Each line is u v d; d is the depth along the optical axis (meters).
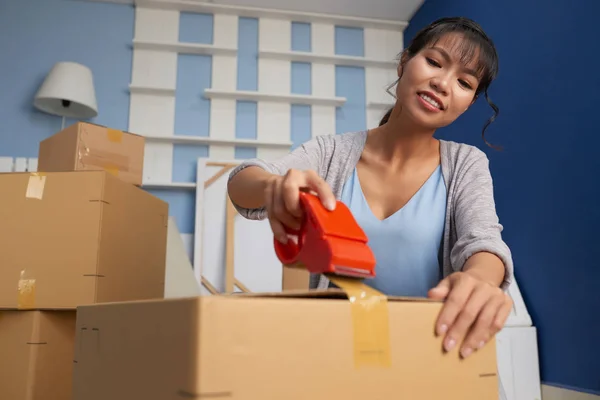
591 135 1.82
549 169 2.03
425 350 0.50
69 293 1.48
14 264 1.50
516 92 2.26
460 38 0.84
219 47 3.28
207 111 3.27
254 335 0.42
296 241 0.61
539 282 2.05
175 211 3.10
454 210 0.88
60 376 1.52
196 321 0.40
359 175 0.96
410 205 0.90
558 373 1.92
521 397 1.97
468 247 0.69
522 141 2.20
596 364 1.75
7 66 3.10
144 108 3.20
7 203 1.53
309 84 3.44
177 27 3.32
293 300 0.44
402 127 0.91
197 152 3.20
